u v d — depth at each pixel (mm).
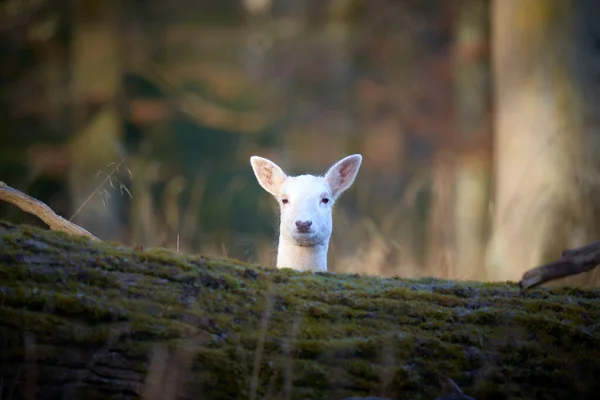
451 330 5344
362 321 5363
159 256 5434
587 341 5352
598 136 17562
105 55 20859
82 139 20062
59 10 21625
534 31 16438
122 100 21547
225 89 24219
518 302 5652
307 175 9648
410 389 5125
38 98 21734
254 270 5668
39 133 21453
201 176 20156
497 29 16984
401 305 5469
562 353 5301
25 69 22109
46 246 5309
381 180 21094
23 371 4891
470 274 12016
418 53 24203
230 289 5383
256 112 23938
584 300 5805
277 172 9680
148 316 5066
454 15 23719
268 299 5320
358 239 12883
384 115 23547
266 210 20328
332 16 25219
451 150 20422
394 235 14125
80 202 19203
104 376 4938
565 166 14805
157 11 25094
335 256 11664
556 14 16453
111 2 21203
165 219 14398
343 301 5473
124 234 14516
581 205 14031
